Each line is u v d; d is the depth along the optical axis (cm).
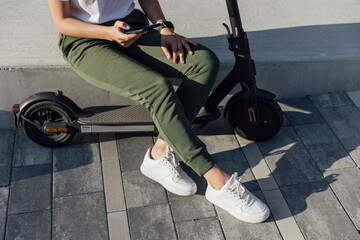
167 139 209
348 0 339
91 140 267
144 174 245
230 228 223
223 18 312
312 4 334
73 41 221
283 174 254
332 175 254
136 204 232
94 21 217
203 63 221
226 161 260
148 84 206
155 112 208
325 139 277
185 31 296
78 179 244
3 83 260
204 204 234
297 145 272
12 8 297
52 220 223
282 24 312
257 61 280
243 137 272
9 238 214
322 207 236
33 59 261
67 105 246
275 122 259
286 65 285
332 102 303
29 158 254
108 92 276
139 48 230
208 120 254
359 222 229
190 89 221
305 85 300
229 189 220
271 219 228
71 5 215
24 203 230
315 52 291
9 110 271
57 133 254
